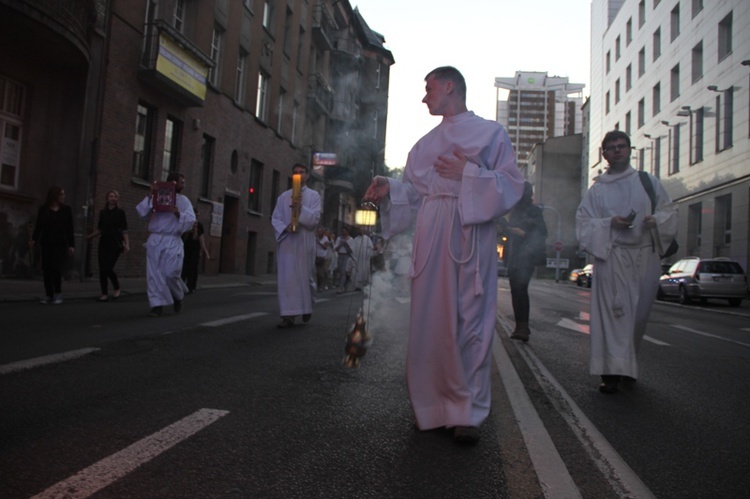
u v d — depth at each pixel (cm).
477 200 298
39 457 253
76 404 336
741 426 364
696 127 3055
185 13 1859
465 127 314
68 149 1355
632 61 4222
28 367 419
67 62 1322
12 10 1062
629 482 257
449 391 303
